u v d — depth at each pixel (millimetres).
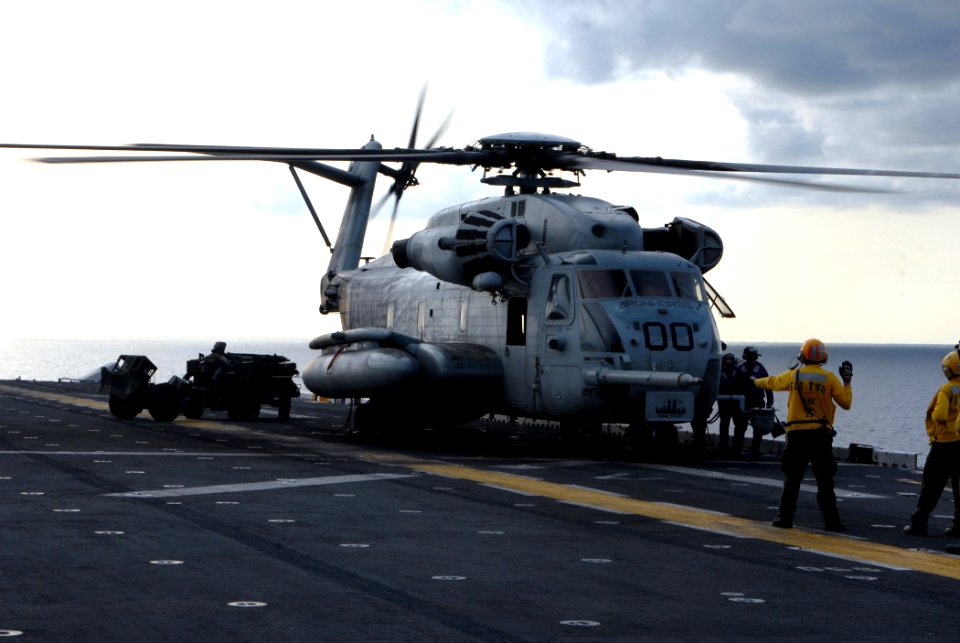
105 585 9250
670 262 22438
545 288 22500
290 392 32750
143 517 12930
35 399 40125
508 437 27344
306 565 10305
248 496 15062
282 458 20469
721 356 22406
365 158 21188
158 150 19031
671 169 21453
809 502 16156
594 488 17000
